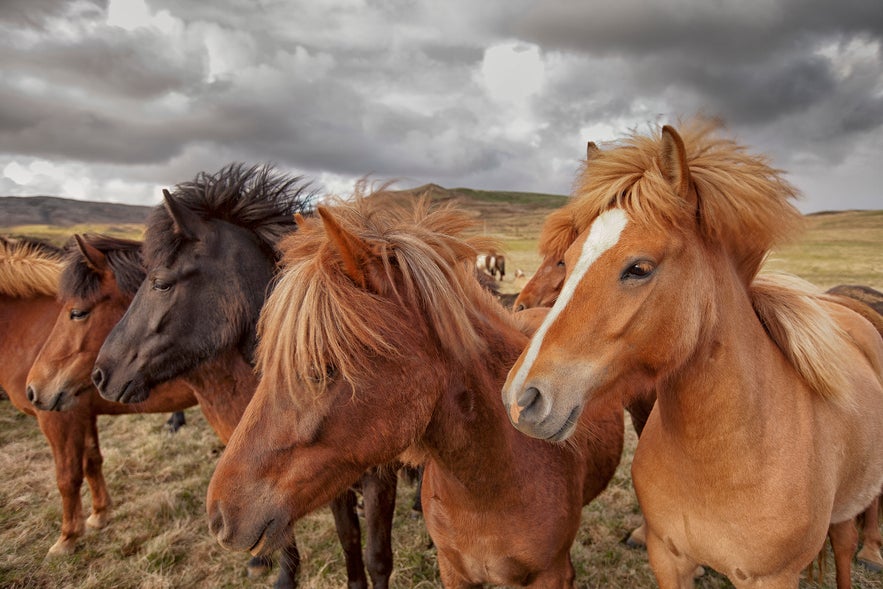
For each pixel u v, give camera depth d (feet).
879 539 11.61
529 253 105.09
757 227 5.19
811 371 6.07
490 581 6.83
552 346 4.75
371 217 5.66
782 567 6.04
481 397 5.59
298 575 11.96
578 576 11.53
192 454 18.06
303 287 4.73
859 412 7.24
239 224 9.69
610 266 4.73
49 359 11.39
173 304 8.86
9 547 12.92
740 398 5.49
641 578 11.44
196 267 8.92
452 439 5.41
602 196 5.02
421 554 12.57
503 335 6.64
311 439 4.70
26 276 13.28
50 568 12.24
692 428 5.73
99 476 13.92
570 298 4.83
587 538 12.87
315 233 5.47
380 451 4.86
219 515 4.75
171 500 14.64
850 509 7.89
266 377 4.85
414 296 5.03
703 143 5.32
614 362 4.82
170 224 9.02
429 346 5.07
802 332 6.07
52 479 16.34
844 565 9.44
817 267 78.69
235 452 4.86
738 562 6.03
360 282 4.81
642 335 4.83
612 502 14.43
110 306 11.55
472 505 6.06
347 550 10.05
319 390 4.59
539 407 4.59
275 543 4.83
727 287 5.36
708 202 4.90
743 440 5.60
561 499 6.59
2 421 21.04
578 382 4.68
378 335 4.60
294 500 4.83
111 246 11.68
